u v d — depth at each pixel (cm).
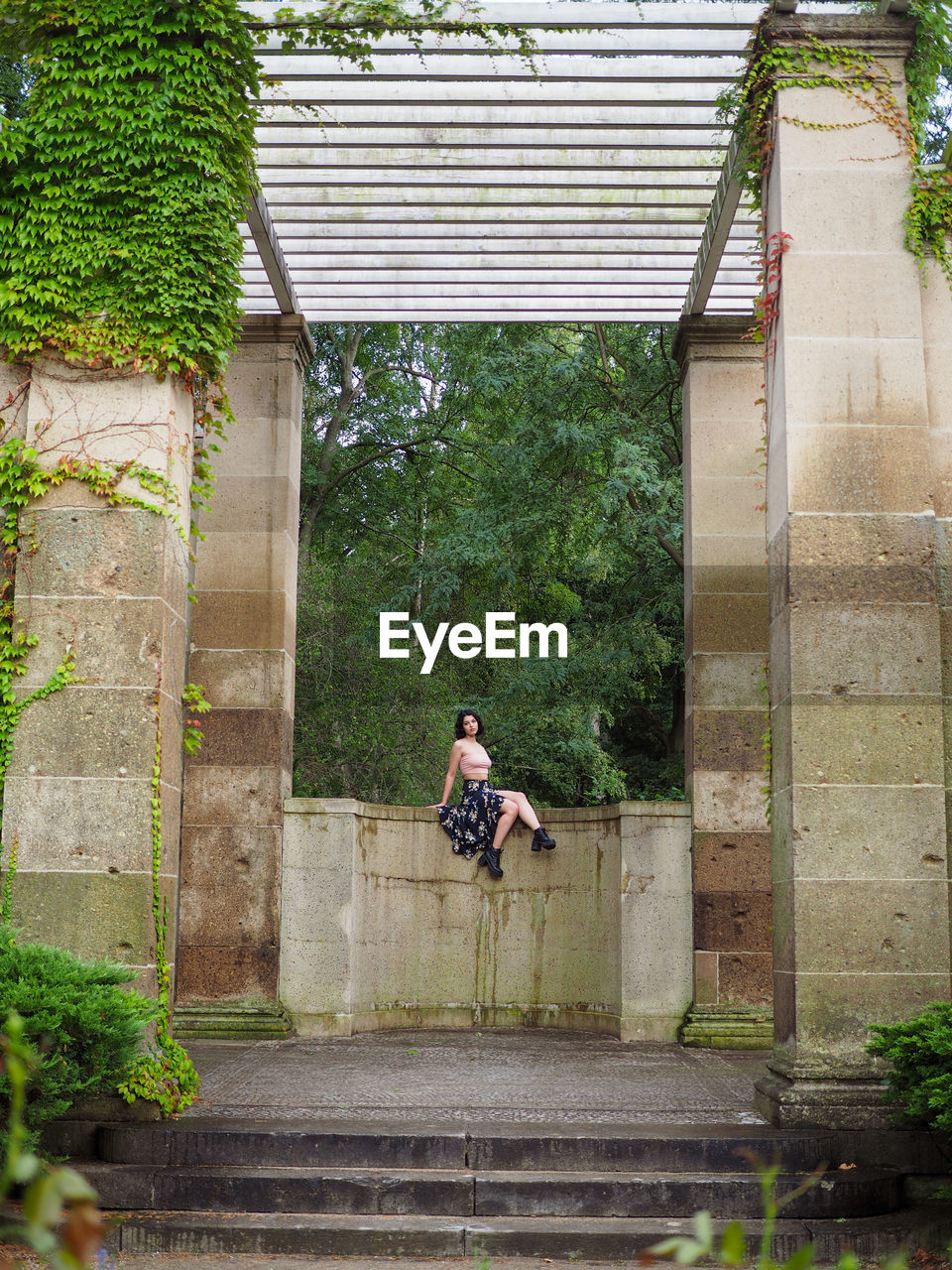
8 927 601
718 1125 610
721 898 970
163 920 642
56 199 677
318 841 988
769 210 714
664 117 839
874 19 696
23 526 663
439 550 1766
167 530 667
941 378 696
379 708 1762
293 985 974
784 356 677
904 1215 551
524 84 819
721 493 1027
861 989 627
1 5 680
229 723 1005
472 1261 515
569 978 1090
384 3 752
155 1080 609
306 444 2033
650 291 1062
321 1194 549
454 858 1120
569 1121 616
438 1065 811
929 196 689
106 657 653
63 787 644
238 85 712
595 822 1082
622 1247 521
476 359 1898
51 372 672
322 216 955
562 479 1723
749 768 988
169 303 670
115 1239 522
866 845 639
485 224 976
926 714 650
